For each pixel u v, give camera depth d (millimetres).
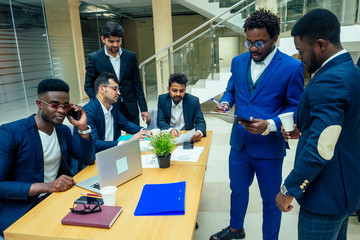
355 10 4090
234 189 1937
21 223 1163
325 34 1009
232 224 2016
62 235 1069
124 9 10805
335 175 1041
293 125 1438
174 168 1709
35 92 5703
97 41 10328
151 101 5852
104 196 1242
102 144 2068
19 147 1521
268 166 1739
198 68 5438
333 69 997
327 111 968
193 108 2623
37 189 1407
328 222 1097
